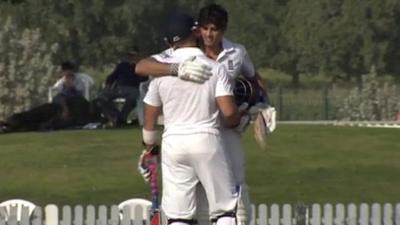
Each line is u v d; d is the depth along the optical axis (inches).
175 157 1333.7
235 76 1392.7
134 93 3280.0
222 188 1337.4
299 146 2947.8
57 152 2815.0
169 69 1331.2
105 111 3262.8
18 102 3597.4
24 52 3641.7
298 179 2583.7
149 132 1393.9
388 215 2001.7
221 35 1375.5
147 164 1418.6
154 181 1421.0
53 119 3208.7
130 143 2933.1
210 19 1365.7
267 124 1416.1
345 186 2536.9
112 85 3292.3
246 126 1393.9
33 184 2518.5
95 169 2642.7
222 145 1337.4
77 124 3233.3
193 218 1355.8
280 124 3740.2
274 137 3088.1
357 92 4655.5
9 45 3629.4
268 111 1416.1
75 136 3034.0
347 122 4347.9
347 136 3147.1
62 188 2485.2
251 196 2427.4
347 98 4690.0
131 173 2603.3
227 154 1352.1
